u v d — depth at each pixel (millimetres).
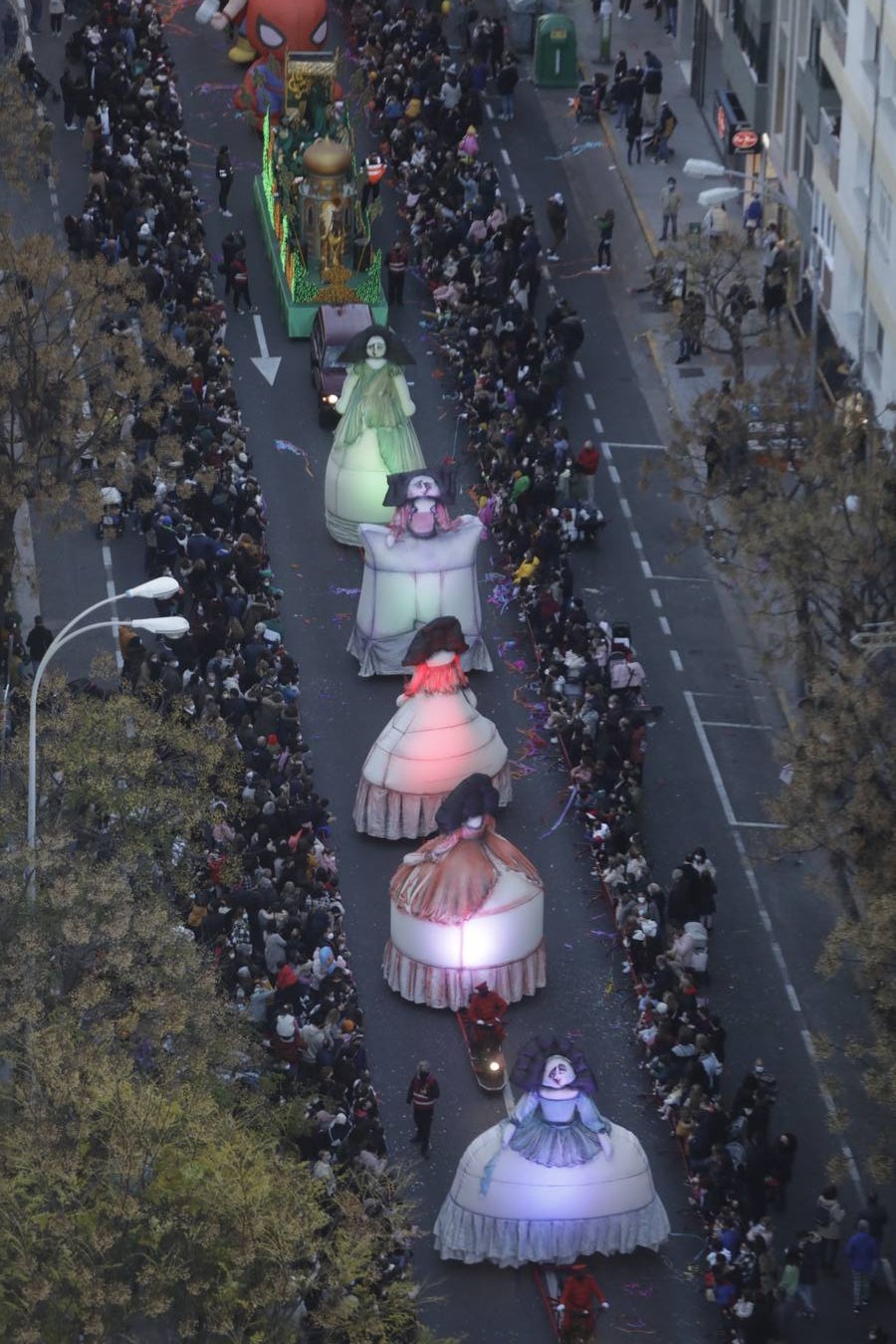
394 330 94500
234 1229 49375
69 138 102812
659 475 87625
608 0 109688
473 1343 58406
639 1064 65500
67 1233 48500
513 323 90438
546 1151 59594
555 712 75500
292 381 92125
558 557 81500
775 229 93125
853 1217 61469
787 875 71750
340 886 70875
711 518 75000
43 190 100000
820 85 89000
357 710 77312
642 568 83625
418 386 91625
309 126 97562
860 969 61344
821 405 75938
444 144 102000
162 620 58312
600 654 76688
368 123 105688
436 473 77312
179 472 82625
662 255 84438
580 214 102062
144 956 57156
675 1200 61938
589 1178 59500
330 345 89188
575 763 74250
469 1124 63781
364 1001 67375
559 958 68625
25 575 78250
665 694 78562
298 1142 59344
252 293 96875
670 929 68938
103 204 94812
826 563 67562
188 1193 49906
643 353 93938
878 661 64188
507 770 73250
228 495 81750
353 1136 59750
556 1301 58781
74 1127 50844
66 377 76062
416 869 67062
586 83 108562
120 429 82750
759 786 75000
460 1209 59875
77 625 79562
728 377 83438
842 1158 59844
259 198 99750
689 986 64750
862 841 61625
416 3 113375
